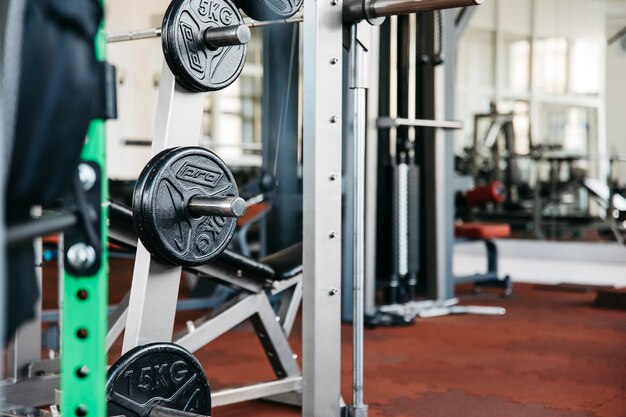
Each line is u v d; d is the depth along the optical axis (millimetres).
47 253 3998
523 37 8398
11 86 683
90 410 1028
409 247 4254
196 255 1916
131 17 8961
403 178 4191
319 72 1769
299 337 3736
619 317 4387
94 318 1010
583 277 6445
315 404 1775
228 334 3842
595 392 2680
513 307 4762
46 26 740
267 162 4289
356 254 1950
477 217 8273
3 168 671
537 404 2516
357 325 1957
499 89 8594
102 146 949
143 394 1776
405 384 2793
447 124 4145
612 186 7562
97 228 969
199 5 1950
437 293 4496
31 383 2416
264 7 2078
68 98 768
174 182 1851
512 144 8242
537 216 8047
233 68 2049
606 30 7773
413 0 1730
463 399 2580
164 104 1964
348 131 4086
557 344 3580
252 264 2240
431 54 4359
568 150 8047
